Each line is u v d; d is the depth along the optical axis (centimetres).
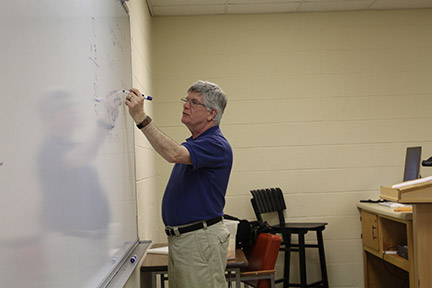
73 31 119
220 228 194
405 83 404
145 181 291
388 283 377
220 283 191
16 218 81
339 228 397
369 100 402
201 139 190
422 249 249
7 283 76
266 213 395
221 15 402
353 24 404
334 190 398
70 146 113
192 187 191
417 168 340
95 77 142
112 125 169
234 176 396
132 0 258
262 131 397
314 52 402
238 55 400
